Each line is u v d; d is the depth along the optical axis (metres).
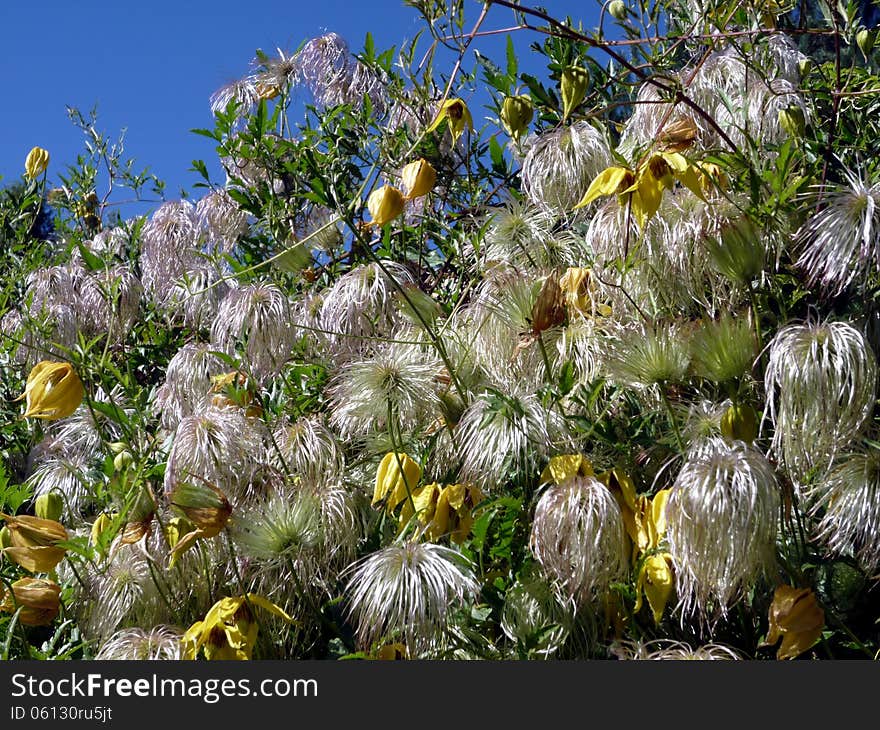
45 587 2.44
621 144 3.17
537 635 2.21
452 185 3.86
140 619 2.59
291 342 2.94
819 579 2.43
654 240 2.60
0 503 2.45
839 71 2.96
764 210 2.49
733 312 2.59
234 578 2.59
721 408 2.44
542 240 3.04
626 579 2.29
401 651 2.27
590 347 2.66
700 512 2.07
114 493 2.53
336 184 3.50
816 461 2.22
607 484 2.33
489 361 2.79
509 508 2.35
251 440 2.61
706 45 3.16
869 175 2.70
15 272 4.28
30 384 2.48
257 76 4.21
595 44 2.60
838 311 2.72
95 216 4.94
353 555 2.58
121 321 3.97
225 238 3.99
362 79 4.14
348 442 2.89
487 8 2.60
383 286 2.92
